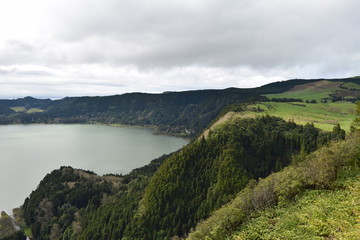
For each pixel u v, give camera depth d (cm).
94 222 12562
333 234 2822
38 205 15812
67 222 14138
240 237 3653
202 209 10031
